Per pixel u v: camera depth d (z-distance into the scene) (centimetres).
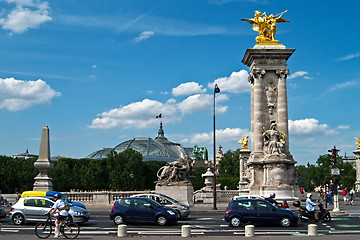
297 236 2927
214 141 6288
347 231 3284
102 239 2802
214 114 6462
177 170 6034
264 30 7050
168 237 2880
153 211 3700
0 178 13162
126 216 3716
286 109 6850
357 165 12612
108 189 15138
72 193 6091
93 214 4875
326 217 4081
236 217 3575
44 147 6047
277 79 6925
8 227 3541
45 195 4134
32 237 2866
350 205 7019
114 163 15275
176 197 5934
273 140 6562
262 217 3553
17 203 3778
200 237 2870
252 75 7050
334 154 4975
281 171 6397
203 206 6475
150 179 16288
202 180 17450
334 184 4925
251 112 7219
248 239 2761
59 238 2814
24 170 13650
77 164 15200
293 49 6856
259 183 6600
